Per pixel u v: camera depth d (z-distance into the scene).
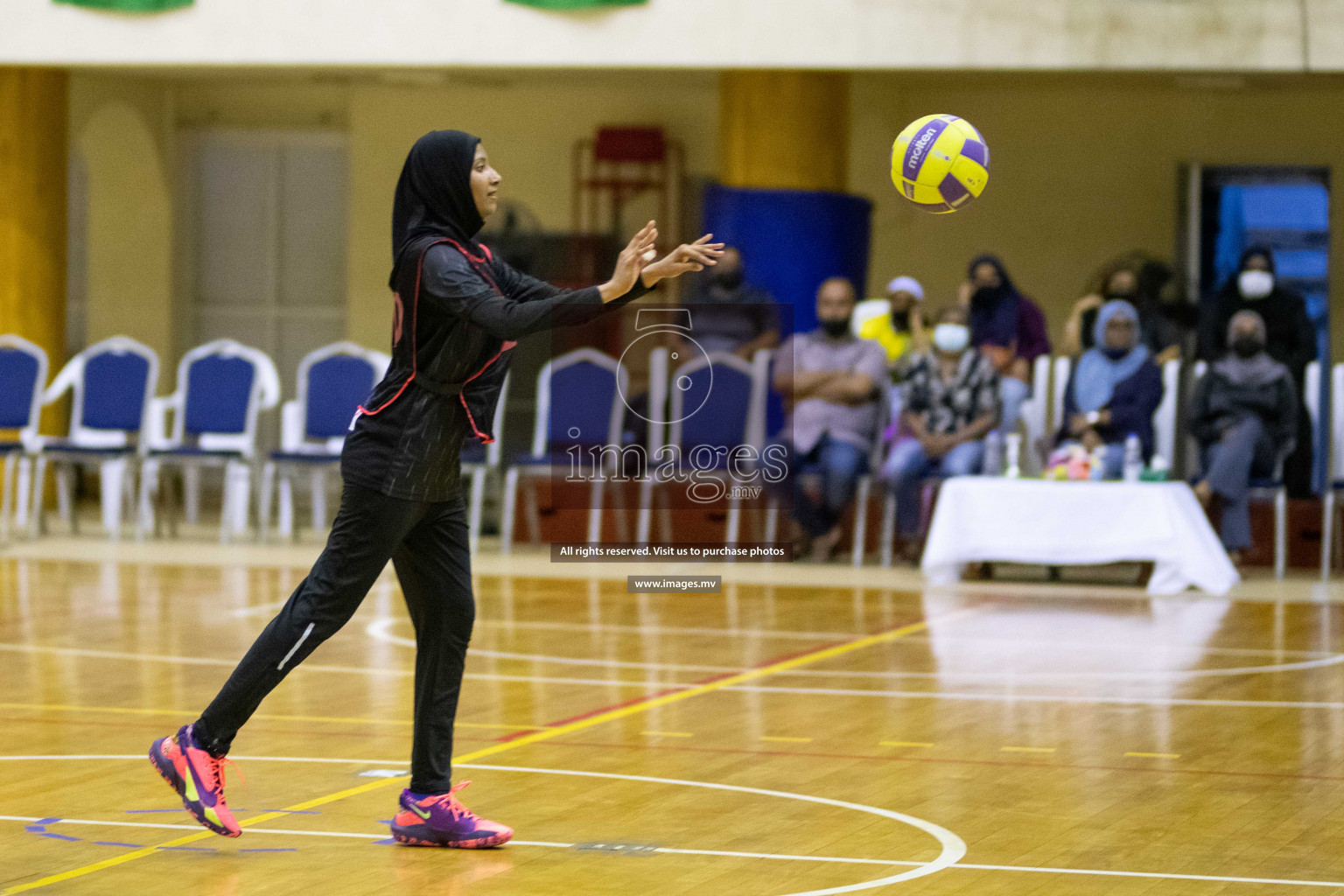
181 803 8.02
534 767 9.01
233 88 27.91
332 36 20.72
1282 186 23.34
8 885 6.50
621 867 6.86
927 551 18.06
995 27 19.33
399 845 7.25
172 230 28.09
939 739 9.88
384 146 27.30
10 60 21.44
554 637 14.23
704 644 13.84
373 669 12.41
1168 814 7.93
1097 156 25.16
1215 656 13.22
